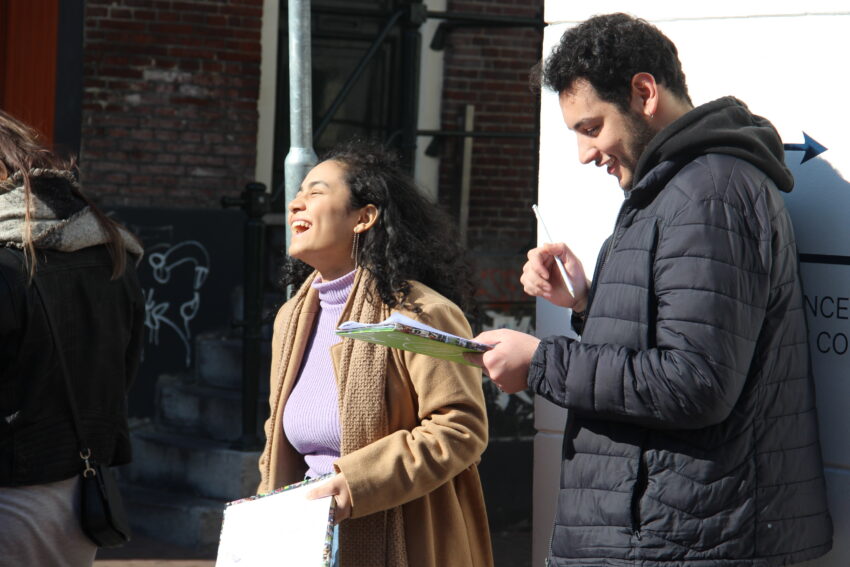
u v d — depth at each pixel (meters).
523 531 7.81
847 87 2.97
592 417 2.42
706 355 2.26
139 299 3.35
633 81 2.49
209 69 8.23
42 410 2.89
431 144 8.98
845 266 2.92
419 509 2.93
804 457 2.52
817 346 2.96
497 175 9.11
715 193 2.36
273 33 8.45
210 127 8.25
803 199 3.02
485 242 9.09
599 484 2.44
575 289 2.96
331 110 8.48
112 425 3.13
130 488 7.29
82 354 3.01
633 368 2.32
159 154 8.12
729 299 2.29
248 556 2.70
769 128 2.55
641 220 2.46
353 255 3.08
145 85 8.07
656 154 2.46
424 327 2.49
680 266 2.33
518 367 2.55
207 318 8.16
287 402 3.15
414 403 2.96
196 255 8.15
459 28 9.00
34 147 3.06
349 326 2.53
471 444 2.86
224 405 7.21
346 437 2.90
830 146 2.99
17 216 2.90
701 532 2.34
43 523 2.90
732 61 3.19
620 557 2.38
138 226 8.04
